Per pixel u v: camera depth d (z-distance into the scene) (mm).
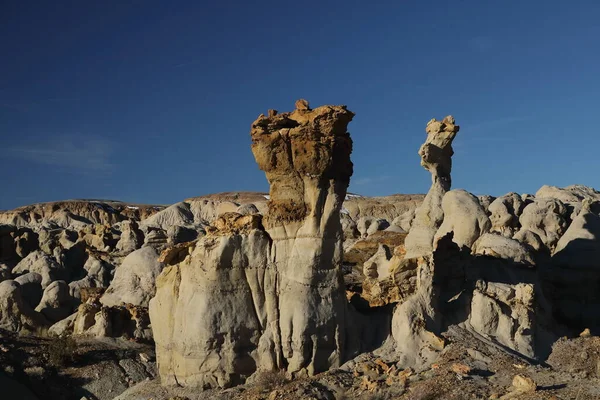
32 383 35812
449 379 27141
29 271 58062
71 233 69625
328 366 30562
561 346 32375
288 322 30453
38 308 48125
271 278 31109
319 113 31234
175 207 125750
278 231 31359
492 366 28938
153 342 41625
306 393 27250
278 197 31641
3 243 67312
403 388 27250
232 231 31469
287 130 31250
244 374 30500
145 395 30703
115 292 46281
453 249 33781
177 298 31703
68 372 37094
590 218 41844
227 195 162750
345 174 31844
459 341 30828
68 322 44375
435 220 41531
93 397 35719
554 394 25172
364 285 35156
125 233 64938
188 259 31562
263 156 31391
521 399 24703
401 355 30422
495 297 33031
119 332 41625
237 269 31047
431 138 43312
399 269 33062
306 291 30734
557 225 43750
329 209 31219
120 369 37719
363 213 122812
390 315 32344
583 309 38438
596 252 39781
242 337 30578
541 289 36125
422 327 31203
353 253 54125
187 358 30406
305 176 31266
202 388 30125
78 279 58406
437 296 32438
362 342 31516
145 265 46500
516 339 32156
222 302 30578
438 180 42781
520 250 36500
